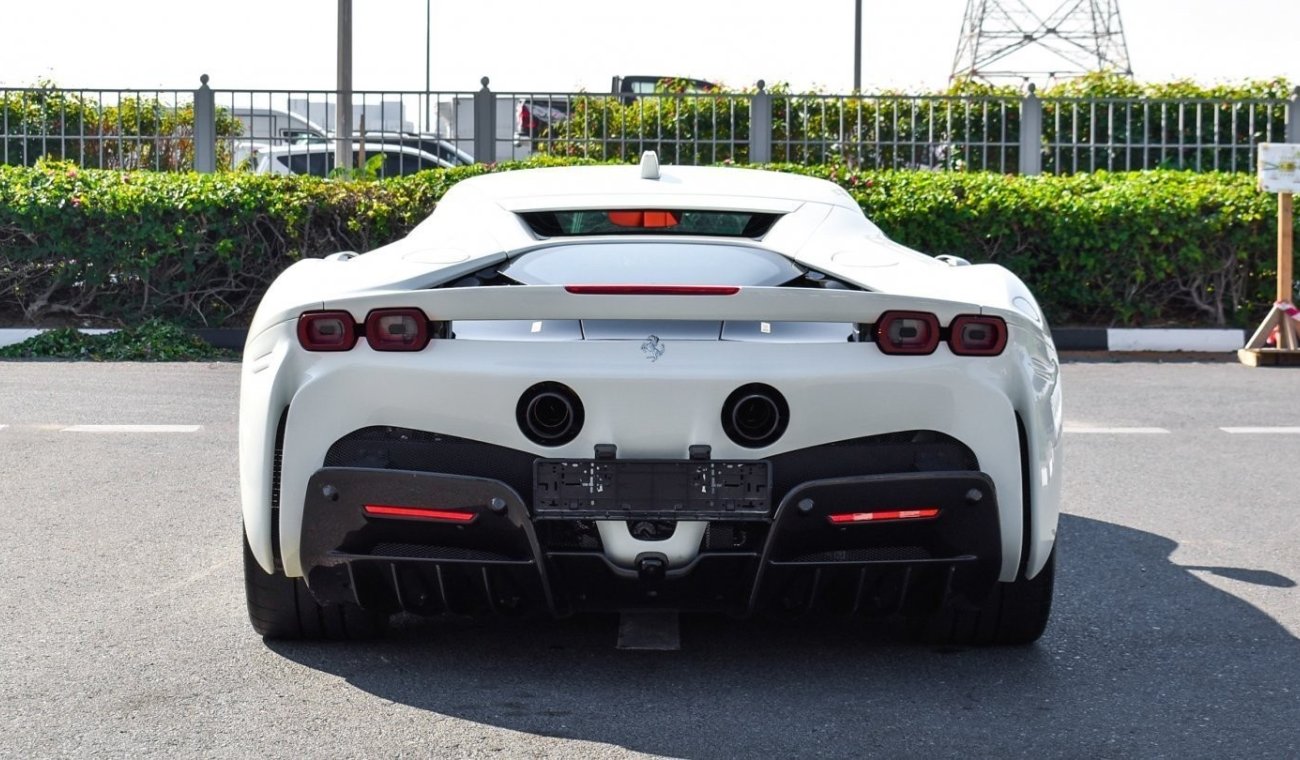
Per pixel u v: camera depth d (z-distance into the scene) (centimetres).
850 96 1511
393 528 390
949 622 445
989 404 396
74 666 423
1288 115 1516
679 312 380
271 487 405
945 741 370
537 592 397
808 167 1329
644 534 390
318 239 1230
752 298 381
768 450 388
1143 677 423
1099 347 1247
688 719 384
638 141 1509
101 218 1198
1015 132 1530
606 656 438
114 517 616
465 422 387
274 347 402
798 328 403
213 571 533
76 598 496
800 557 394
